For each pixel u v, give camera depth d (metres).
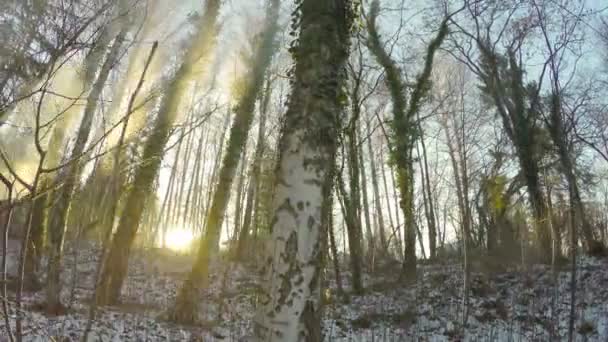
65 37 1.98
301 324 3.61
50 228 6.16
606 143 10.19
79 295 8.37
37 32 1.98
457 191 20.98
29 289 7.27
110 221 2.22
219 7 8.65
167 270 17.56
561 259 13.55
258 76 11.64
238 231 23.38
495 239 17.70
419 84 16.84
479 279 14.16
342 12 4.47
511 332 9.70
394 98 16.61
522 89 16.56
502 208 18.14
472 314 11.71
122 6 2.13
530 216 14.77
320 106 4.09
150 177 10.33
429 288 14.03
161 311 10.45
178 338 8.13
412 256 15.10
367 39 15.96
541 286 12.19
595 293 11.86
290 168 3.94
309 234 3.79
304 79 4.18
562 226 13.45
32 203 1.73
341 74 4.33
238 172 27.94
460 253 17.23
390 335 9.65
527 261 13.23
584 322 10.09
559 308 11.00
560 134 9.23
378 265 19.03
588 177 17.22
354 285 14.45
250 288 13.12
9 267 7.20
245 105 11.51
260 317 3.69
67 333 6.23
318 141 3.99
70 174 1.90
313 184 3.90
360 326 10.77
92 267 9.52
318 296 3.78
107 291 8.83
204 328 9.09
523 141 15.63
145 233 24.05
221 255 20.20
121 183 2.27
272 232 3.84
